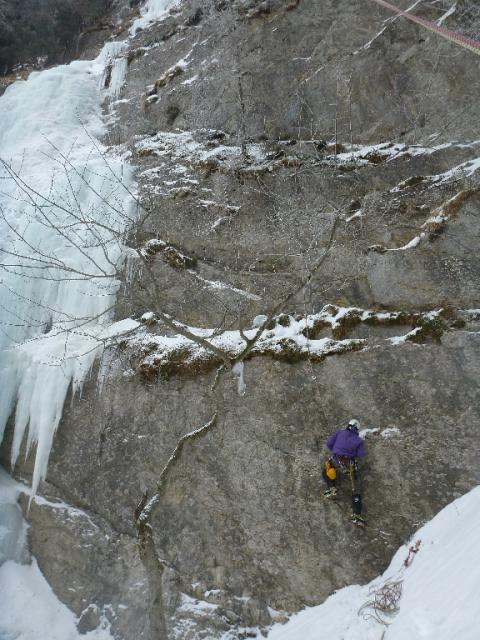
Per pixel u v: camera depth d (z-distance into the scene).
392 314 8.61
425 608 5.57
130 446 9.41
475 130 9.90
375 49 11.56
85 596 8.95
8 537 9.74
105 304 10.71
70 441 9.94
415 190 9.62
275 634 7.45
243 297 9.89
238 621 7.78
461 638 4.45
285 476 8.18
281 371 8.73
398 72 11.16
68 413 10.10
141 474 9.17
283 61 12.82
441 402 7.73
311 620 7.22
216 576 8.15
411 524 7.32
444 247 8.79
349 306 9.16
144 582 8.56
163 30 16.45
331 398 8.32
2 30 19.84
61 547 9.45
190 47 15.19
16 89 16.80
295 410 8.45
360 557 7.41
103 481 9.45
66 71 16.94
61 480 9.80
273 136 12.21
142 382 9.61
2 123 16.09
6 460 10.59
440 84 10.59
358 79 11.55
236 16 14.23
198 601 8.10
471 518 6.59
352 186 10.30
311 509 7.88
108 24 19.30
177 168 12.38
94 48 18.80
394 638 5.62
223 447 8.68
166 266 10.71
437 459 7.48
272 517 8.08
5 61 20.45
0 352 10.84
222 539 8.30
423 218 9.29
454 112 10.26
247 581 7.97
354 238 9.55
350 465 7.48
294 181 10.76
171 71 14.92
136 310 10.63
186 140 13.12
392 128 10.89
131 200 11.90
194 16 15.73
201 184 11.66
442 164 9.83
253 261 10.29
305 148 11.41
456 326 8.15
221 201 11.20
